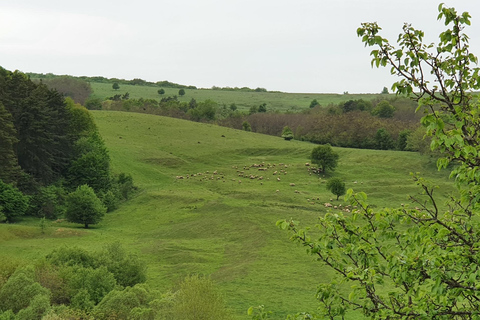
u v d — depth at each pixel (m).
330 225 11.09
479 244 9.50
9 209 83.06
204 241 68.69
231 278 48.94
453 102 10.34
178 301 31.19
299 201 93.06
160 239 72.12
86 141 118.00
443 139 9.46
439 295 9.21
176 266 56.09
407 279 9.80
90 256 45.97
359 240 11.02
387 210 11.01
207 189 109.19
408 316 9.79
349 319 34.56
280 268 52.31
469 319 9.57
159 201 98.88
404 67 10.60
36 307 32.47
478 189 10.32
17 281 34.97
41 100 107.25
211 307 30.89
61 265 42.19
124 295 33.41
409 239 10.70
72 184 105.25
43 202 92.00
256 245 62.78
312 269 51.88
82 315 33.16
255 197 96.88
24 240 69.62
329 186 95.25
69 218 82.06
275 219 76.25
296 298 42.66
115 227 82.94
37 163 101.88
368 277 10.33
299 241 11.36
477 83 10.50
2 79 102.94
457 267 9.51
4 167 89.44
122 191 104.38
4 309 34.25
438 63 10.56
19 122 101.06
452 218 10.88
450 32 10.31
